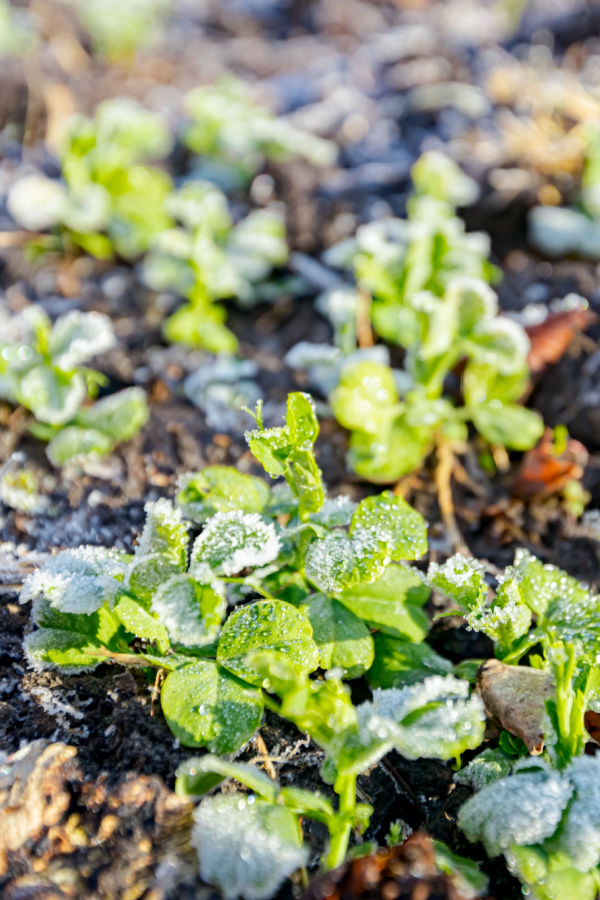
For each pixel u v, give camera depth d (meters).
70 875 0.36
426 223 0.53
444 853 0.37
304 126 0.76
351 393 0.46
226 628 0.38
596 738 0.39
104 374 0.52
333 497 0.47
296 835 0.36
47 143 0.72
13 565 0.44
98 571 0.39
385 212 0.65
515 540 0.46
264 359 0.54
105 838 0.36
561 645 0.38
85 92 0.79
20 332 0.54
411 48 0.86
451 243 0.52
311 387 0.52
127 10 0.86
